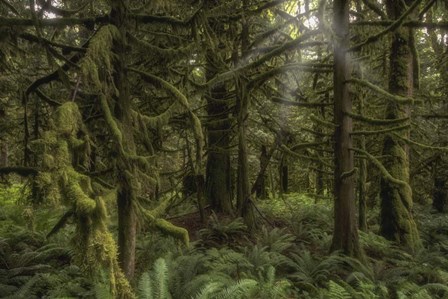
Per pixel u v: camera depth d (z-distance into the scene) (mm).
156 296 4727
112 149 4504
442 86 13508
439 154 12969
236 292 5117
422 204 17141
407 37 9602
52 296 5379
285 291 6574
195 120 4992
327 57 9828
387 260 8969
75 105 3461
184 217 11297
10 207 10422
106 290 3877
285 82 11734
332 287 5941
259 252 7953
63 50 5484
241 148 9945
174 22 5352
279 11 9703
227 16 6977
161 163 13516
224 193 11492
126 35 5172
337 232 8141
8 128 9352
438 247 10219
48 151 3006
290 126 11273
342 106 7875
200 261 6805
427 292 6934
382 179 10391
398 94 10000
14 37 4906
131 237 5043
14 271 6281
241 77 8961
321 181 16625
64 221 4914
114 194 4117
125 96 4961
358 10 11195
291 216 12273
